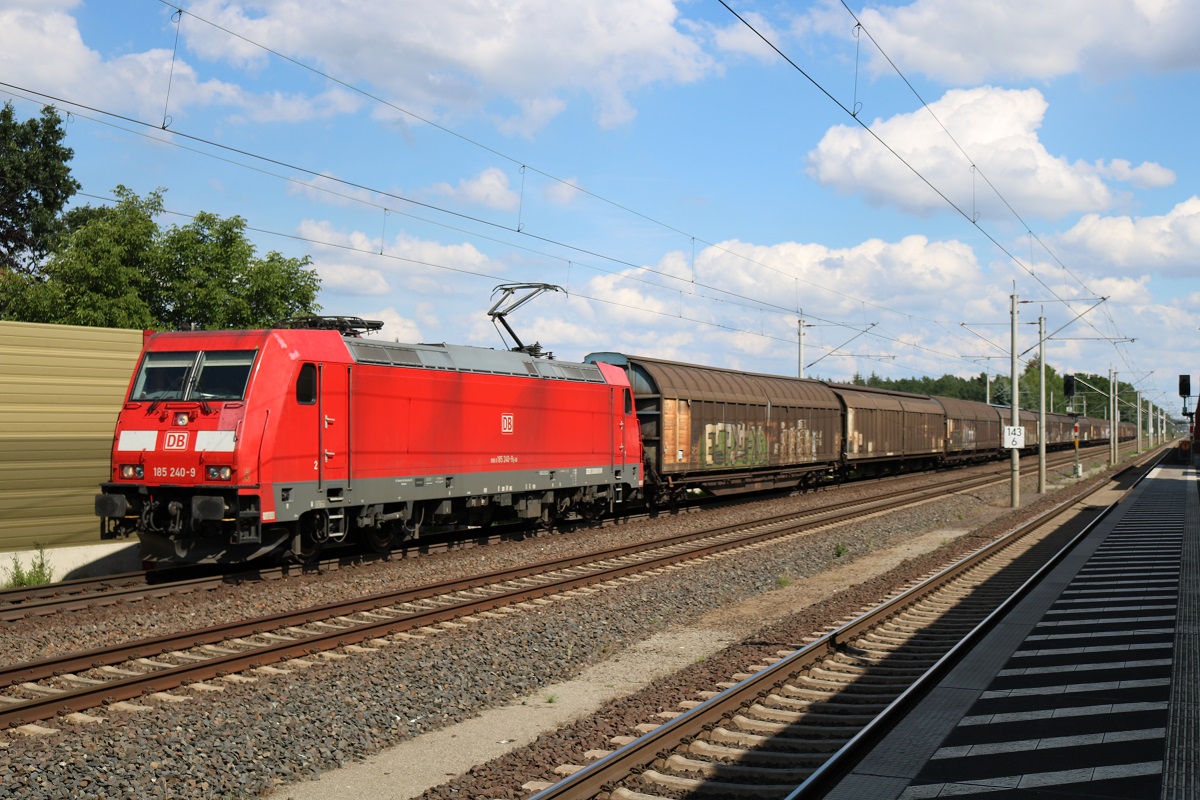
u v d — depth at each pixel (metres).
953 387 146.25
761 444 31.42
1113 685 9.28
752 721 8.23
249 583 14.60
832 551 20.08
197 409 14.77
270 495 14.64
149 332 15.99
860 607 13.72
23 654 10.43
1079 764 7.07
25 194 45.81
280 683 9.45
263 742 7.85
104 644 11.10
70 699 8.45
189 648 10.72
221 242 29.33
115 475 15.37
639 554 18.86
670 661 11.35
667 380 26.73
